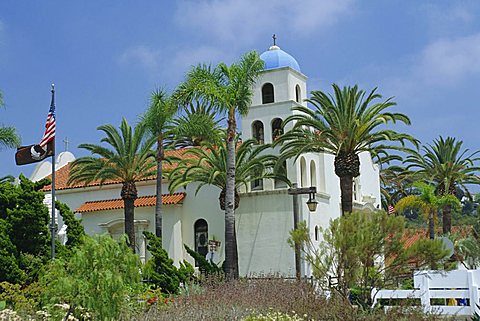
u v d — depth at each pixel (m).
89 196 46.88
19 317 15.35
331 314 14.27
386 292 17.67
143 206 44.00
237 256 40.16
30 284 19.88
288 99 42.66
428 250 16.98
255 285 21.38
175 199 43.50
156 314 15.59
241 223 41.75
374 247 16.50
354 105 34.50
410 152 40.59
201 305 16.75
